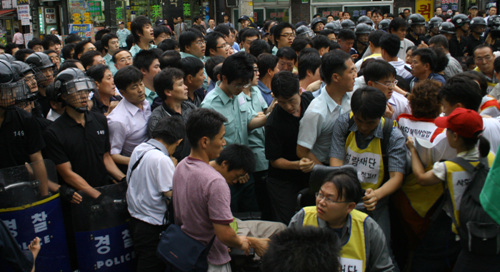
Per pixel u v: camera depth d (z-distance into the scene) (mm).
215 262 2887
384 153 3123
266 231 3318
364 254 2545
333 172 2520
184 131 3346
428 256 3260
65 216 3529
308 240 1778
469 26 8625
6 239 2584
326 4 17797
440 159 3107
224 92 4000
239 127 4074
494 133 3254
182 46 5789
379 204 3139
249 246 2906
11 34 18938
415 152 3141
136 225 3248
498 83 5031
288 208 3691
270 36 8617
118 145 3781
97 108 4059
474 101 3039
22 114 3297
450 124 2785
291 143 3645
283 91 3422
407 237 3311
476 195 2645
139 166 3232
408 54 5707
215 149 2773
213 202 2678
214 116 2744
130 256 3492
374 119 2965
